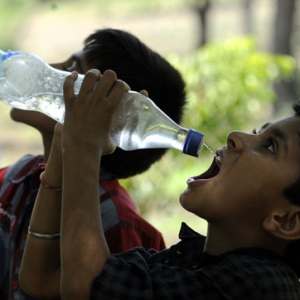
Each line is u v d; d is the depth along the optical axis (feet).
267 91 33.86
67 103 11.57
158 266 11.42
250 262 11.39
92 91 11.52
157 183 33.17
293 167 11.57
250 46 34.17
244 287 11.03
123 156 14.82
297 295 11.81
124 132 12.22
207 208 11.82
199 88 32.37
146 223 14.53
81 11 116.16
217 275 11.16
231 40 33.91
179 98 15.33
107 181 14.66
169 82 15.08
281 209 11.64
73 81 11.57
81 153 11.41
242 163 11.69
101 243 11.27
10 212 14.80
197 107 31.45
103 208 14.10
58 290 12.56
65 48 102.06
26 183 14.87
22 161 15.52
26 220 14.51
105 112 11.50
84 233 11.19
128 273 11.14
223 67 32.83
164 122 12.20
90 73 11.52
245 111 32.63
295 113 12.26
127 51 14.88
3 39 106.63
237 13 106.63
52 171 12.28
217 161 12.17
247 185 11.62
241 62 33.14
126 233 14.11
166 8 113.19
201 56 33.32
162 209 34.04
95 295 10.97
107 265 11.12
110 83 11.48
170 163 33.45
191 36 101.86
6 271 14.61
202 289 11.11
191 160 33.27
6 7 117.50
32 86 13.10
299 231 11.60
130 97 12.21
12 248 14.53
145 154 15.01
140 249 12.82
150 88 14.83
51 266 12.66
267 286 11.16
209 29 90.74
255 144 11.82
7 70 13.25
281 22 73.00
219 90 32.17
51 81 13.08
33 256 12.59
